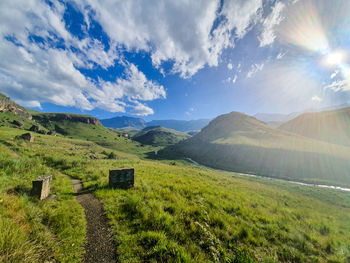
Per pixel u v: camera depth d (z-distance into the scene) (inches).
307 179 1598.2
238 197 362.0
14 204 160.1
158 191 312.7
